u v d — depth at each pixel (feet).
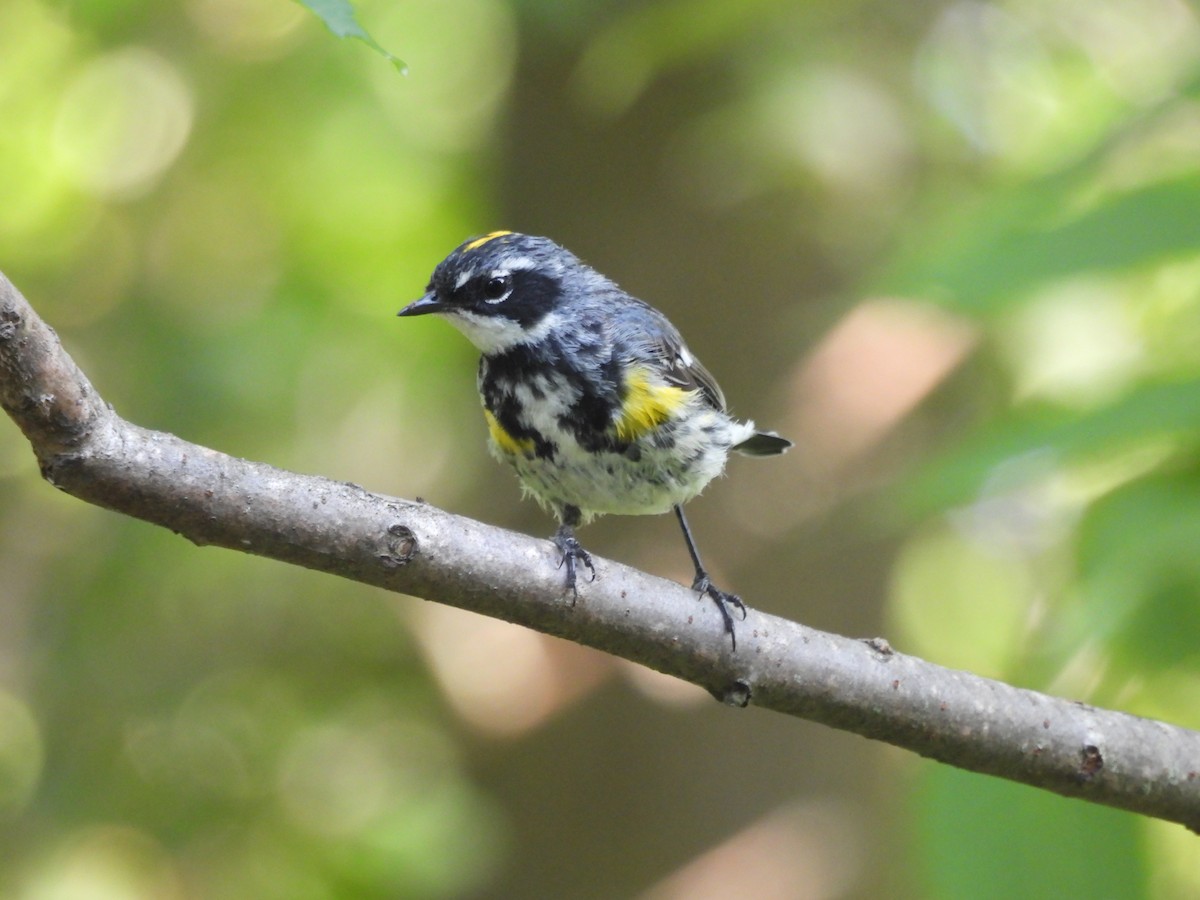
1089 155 19.49
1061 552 22.76
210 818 48.98
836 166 43.70
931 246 19.83
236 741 51.13
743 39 39.68
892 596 44.96
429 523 17.54
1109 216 18.30
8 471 52.11
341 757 52.44
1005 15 46.03
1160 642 19.19
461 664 48.60
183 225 54.65
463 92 53.57
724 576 40.88
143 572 48.98
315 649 55.11
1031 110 47.34
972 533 50.52
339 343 53.42
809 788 41.83
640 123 41.91
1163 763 20.07
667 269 42.06
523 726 43.78
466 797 45.65
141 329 49.83
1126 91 36.06
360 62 50.08
